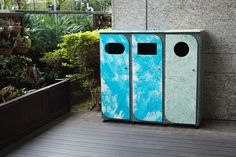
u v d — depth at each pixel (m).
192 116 3.68
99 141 3.41
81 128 3.83
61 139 3.50
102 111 4.01
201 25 3.94
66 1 8.26
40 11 5.67
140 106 3.83
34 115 3.78
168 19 4.07
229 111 4.00
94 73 4.71
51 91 4.10
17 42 4.41
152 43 3.72
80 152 3.15
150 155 3.04
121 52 4.03
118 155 3.06
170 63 3.63
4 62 4.20
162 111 3.77
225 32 3.86
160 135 3.53
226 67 3.93
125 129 3.75
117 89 3.88
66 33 5.79
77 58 4.57
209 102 4.05
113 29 4.30
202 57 3.76
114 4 4.25
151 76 3.72
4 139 3.30
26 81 4.34
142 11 4.16
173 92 3.69
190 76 3.60
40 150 3.22
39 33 5.44
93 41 4.44
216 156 2.98
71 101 4.84
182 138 3.43
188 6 3.96
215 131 3.61
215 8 3.85
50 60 5.05
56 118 4.23
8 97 3.62
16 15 4.66
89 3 9.03
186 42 3.55
